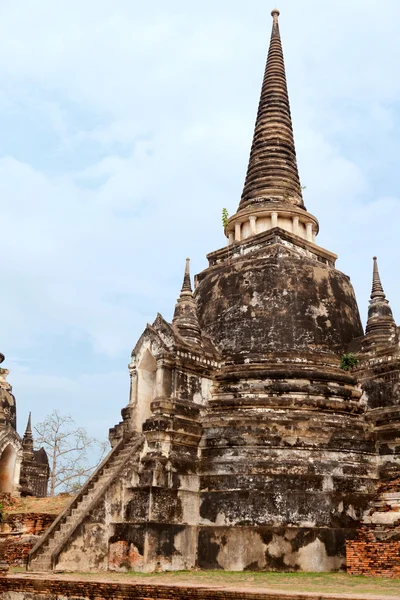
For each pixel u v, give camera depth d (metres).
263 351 26.03
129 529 21.78
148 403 27.02
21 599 17.91
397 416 23.92
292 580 18.31
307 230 31.28
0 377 40.34
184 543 22.23
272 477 22.42
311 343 26.28
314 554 21.53
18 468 36.66
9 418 38.84
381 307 27.50
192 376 25.16
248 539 21.80
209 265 31.64
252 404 24.38
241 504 22.25
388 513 21.81
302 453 23.05
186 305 27.31
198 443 23.98
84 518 21.83
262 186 32.25
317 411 24.39
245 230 31.34
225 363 26.34
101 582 16.27
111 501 22.42
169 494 22.30
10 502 31.61
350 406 24.89
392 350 25.08
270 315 26.59
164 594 15.00
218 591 14.12
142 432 23.77
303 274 27.61
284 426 23.28
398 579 18.55
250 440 23.20
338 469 22.95
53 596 17.19
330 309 27.50
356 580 18.27
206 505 22.88
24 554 23.39
